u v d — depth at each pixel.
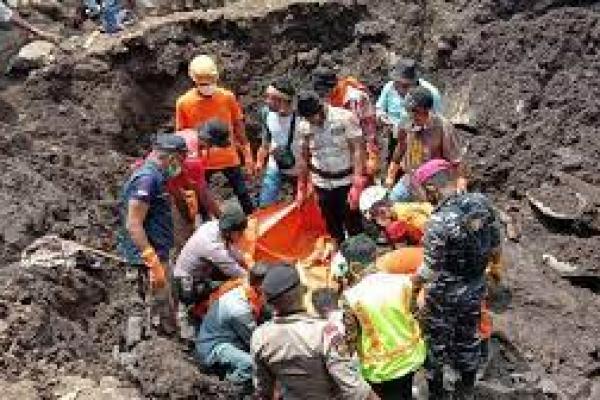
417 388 8.97
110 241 10.76
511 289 10.77
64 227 10.48
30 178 10.94
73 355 8.66
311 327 6.84
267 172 11.09
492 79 13.27
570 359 9.92
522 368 9.73
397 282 7.93
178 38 13.30
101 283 9.75
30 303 8.83
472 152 12.70
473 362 8.66
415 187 9.46
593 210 11.52
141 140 13.21
